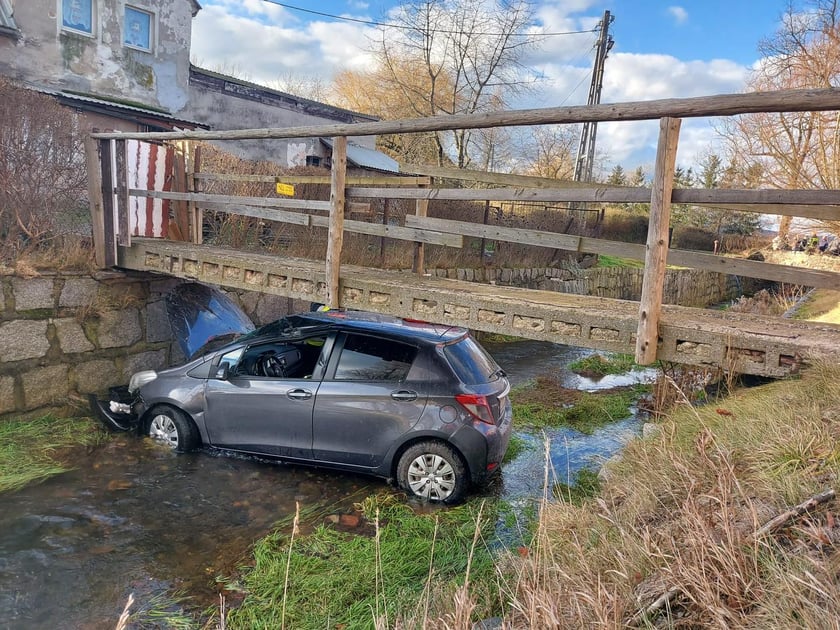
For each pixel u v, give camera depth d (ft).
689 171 154.30
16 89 22.86
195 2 60.54
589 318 13.84
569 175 130.11
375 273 20.45
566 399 30.40
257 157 68.13
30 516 15.65
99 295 24.97
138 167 25.67
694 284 81.41
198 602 12.36
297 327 19.94
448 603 10.51
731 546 8.09
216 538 14.97
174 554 14.17
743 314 16.84
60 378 23.47
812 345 11.86
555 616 7.67
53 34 50.21
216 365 20.20
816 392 12.81
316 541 14.75
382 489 18.19
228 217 34.01
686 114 11.70
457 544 14.71
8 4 47.26
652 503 11.78
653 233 12.43
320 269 18.99
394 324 19.56
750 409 14.38
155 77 57.77
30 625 11.46
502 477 19.94
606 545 10.16
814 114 40.42
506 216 60.23
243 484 18.15
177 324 26.16
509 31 89.45
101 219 24.62
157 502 16.75
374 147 85.76
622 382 36.04
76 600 12.28
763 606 7.45
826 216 14.32
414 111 96.22
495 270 52.75
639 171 175.94
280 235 36.58
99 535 14.88
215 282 21.77
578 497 17.67
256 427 19.25
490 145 96.63
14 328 21.86
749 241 95.55
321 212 39.01
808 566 7.79
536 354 43.45
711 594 7.68
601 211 72.28
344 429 18.24
